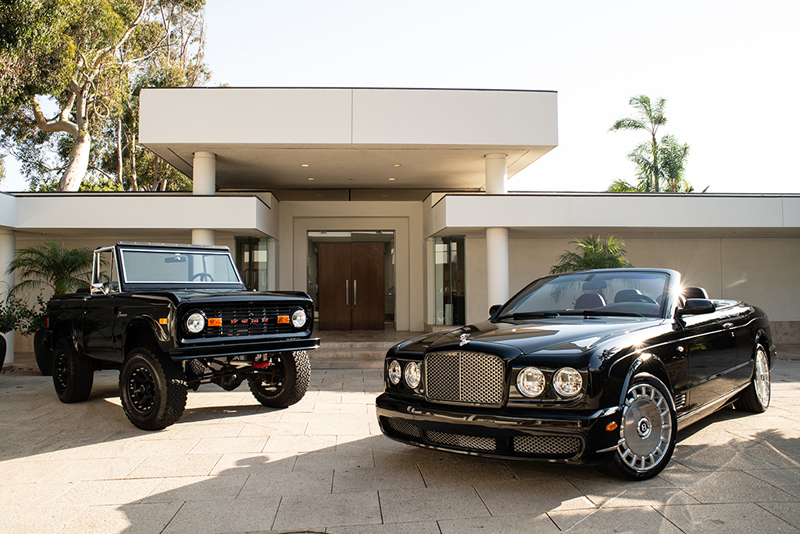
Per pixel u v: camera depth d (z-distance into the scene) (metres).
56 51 17.61
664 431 3.98
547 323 4.47
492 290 11.70
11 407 6.86
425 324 14.95
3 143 24.61
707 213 11.58
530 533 3.10
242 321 5.71
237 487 3.94
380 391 7.71
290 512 3.47
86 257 10.49
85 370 6.89
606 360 3.58
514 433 3.51
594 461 3.43
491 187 12.07
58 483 4.08
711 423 5.51
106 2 21.11
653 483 3.81
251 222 11.31
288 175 14.16
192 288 6.92
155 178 28.59
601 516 3.29
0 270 11.27
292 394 6.46
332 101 11.30
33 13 15.59
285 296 6.12
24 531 3.24
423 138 11.34
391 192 15.75
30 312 10.12
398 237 15.73
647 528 3.12
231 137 11.17
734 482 3.82
